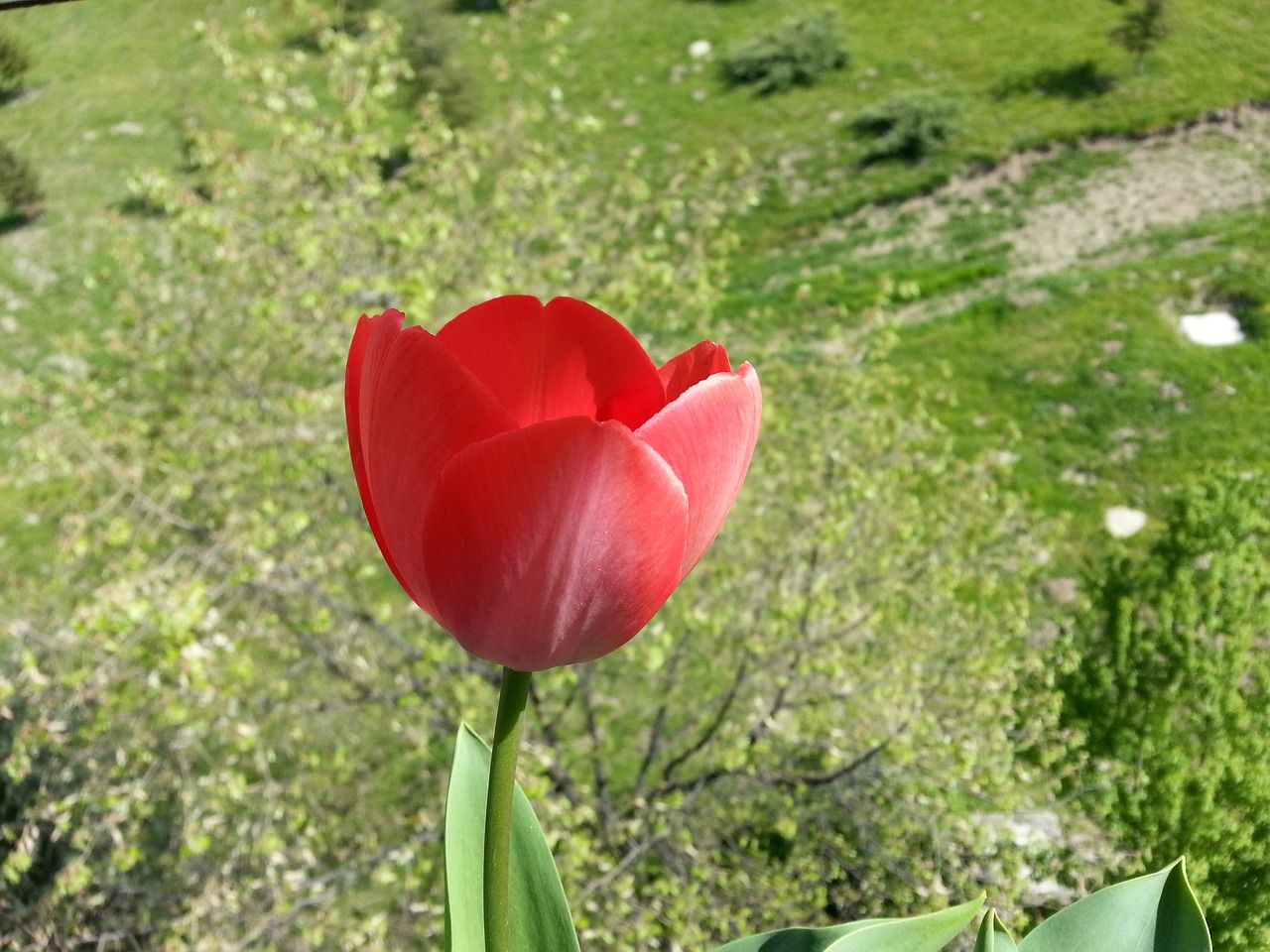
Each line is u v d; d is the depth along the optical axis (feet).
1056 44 69.72
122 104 80.64
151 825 22.67
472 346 3.05
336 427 22.93
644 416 3.09
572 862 17.17
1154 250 51.60
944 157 62.49
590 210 25.20
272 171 23.36
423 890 22.79
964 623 21.93
